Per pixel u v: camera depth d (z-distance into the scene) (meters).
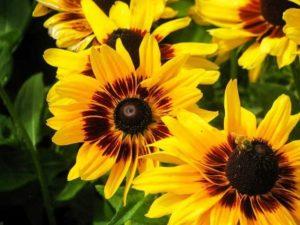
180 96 0.42
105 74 0.43
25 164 0.56
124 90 0.43
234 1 0.49
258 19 0.48
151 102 0.43
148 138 0.43
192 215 0.38
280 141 0.40
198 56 0.46
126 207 0.44
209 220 0.39
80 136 0.42
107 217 0.52
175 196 0.39
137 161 0.42
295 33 0.43
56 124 0.42
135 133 0.43
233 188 0.40
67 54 0.45
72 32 0.49
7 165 0.55
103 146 0.42
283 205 0.39
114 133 0.43
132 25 0.47
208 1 0.49
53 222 0.55
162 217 0.44
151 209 0.39
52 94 0.45
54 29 0.49
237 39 0.48
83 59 0.45
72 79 0.42
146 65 0.43
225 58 0.53
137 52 0.46
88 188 0.56
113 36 0.46
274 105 0.40
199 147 0.40
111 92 0.43
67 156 0.57
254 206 0.39
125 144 0.43
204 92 0.53
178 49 0.46
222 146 0.40
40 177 0.54
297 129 0.47
